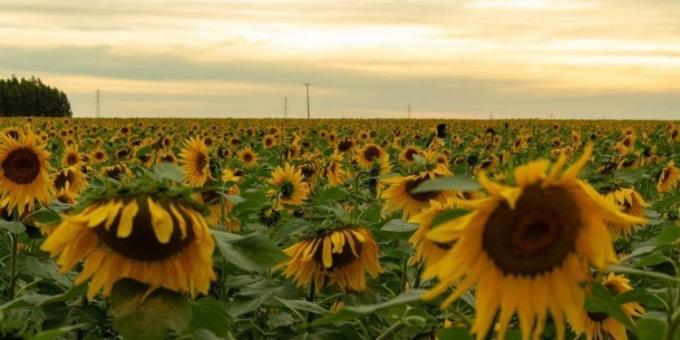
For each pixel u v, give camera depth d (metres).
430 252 5.24
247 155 19.48
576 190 2.79
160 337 3.40
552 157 24.61
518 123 63.22
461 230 2.79
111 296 3.44
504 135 43.47
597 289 3.06
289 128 48.25
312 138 33.31
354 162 19.22
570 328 5.07
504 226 2.83
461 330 3.41
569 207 2.83
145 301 3.45
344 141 22.06
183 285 3.53
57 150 24.42
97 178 4.02
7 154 8.07
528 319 2.89
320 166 15.67
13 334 3.13
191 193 3.52
